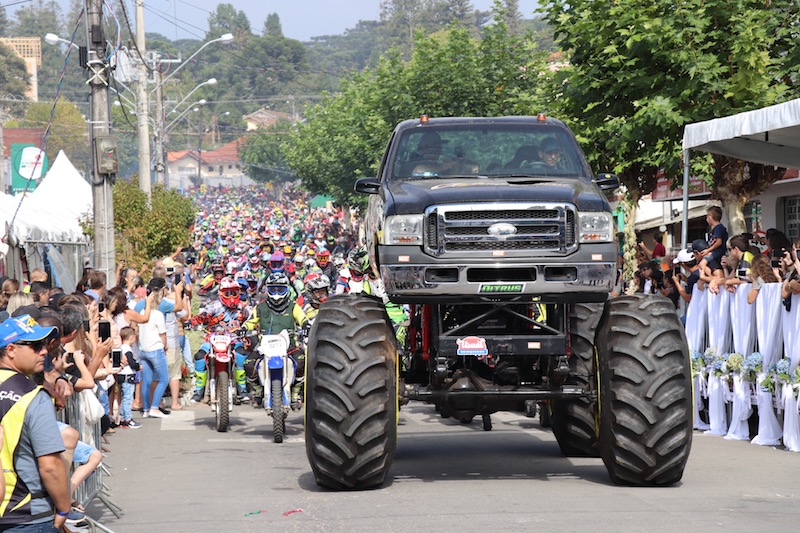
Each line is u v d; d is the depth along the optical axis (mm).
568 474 12508
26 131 102750
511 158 12531
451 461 13727
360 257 19922
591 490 11148
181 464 14438
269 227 84812
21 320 7090
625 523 9266
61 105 156125
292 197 192000
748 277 16297
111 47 25781
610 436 11070
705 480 11883
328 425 10992
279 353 16609
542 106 26984
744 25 22266
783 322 14984
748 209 32625
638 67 23422
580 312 12352
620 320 11180
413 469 13047
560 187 11281
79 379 10750
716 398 16562
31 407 6875
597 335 11414
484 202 10930
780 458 13805
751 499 10531
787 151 19125
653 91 23359
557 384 11500
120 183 41562
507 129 12805
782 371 14758
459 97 50250
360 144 62938
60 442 6926
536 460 13781
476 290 10875
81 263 35375
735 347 16172
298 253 45062
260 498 11227
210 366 18578
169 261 26609
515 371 11688
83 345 11844
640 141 24203
